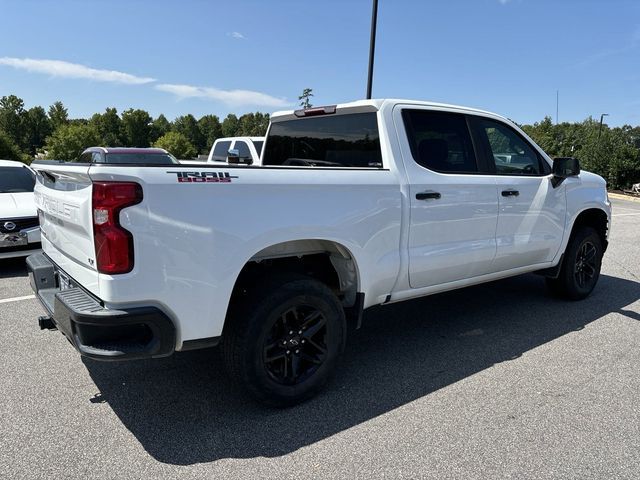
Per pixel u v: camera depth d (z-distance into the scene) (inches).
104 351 102.0
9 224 249.3
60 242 128.9
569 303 220.2
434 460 106.7
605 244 228.8
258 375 120.9
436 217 154.3
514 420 122.6
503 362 157.5
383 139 148.3
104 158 474.3
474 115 173.0
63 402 129.8
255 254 124.8
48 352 161.0
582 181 210.7
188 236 106.3
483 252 170.1
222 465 104.6
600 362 157.4
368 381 143.9
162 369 150.5
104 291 101.0
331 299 130.1
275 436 115.6
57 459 105.7
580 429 118.6
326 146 170.1
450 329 187.3
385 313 206.1
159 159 499.2
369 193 136.4
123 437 114.3
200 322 110.8
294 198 121.4
